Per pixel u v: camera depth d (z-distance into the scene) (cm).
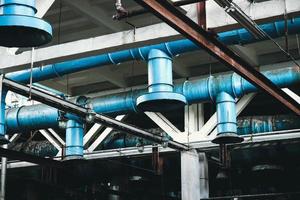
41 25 712
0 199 1730
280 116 1498
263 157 1570
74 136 1370
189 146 1543
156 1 666
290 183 2006
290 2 805
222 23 828
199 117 1577
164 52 1048
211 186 2141
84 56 974
